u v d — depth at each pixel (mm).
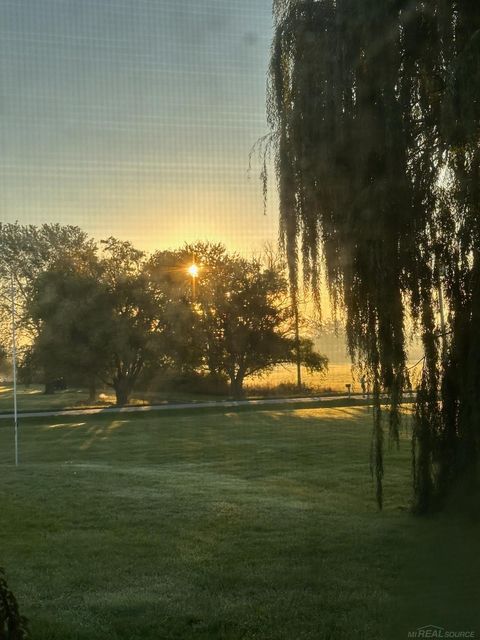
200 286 24641
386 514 7020
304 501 7945
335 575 4859
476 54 5422
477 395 6207
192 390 27375
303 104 6633
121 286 25547
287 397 25516
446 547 5320
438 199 6402
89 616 4113
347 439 15500
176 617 4074
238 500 7938
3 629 2576
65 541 6012
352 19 6254
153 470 11055
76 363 26203
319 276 6762
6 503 7844
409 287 6566
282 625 3906
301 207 6773
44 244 21453
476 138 5551
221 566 5164
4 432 19078
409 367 6789
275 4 6941
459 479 6480
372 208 6238
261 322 23719
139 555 5512
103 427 19766
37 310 24562
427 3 5855
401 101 6145
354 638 3676
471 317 6305
